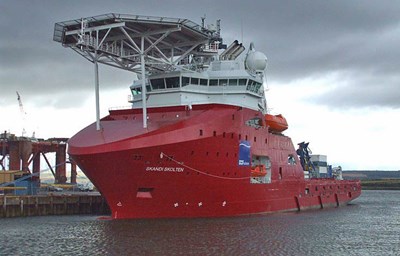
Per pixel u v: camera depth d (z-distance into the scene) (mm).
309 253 27812
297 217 46375
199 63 48188
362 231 39156
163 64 42688
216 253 26922
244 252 27406
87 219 43781
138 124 39281
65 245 29562
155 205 38312
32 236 33281
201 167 38781
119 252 27031
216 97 45625
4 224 40344
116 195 37844
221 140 39906
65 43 40000
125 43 41781
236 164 41562
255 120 46188
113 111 44031
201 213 40094
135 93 47844
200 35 42281
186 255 26281
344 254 28047
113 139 36594
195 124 38406
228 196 41344
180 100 43812
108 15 36719
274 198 48562
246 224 38156
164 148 36625
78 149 36656
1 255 26766
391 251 29594
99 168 36406
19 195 49344
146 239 30719
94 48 38375
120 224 36188
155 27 39188
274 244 30219
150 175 36938
